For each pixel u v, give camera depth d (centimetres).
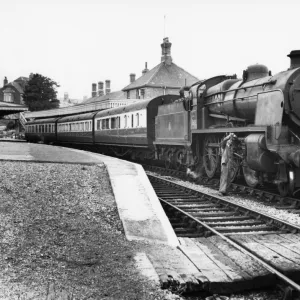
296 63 988
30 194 783
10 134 5775
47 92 6644
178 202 1006
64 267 474
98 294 405
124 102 4019
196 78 4812
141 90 4547
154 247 570
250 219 809
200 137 1453
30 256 503
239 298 439
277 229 721
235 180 1348
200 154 1459
